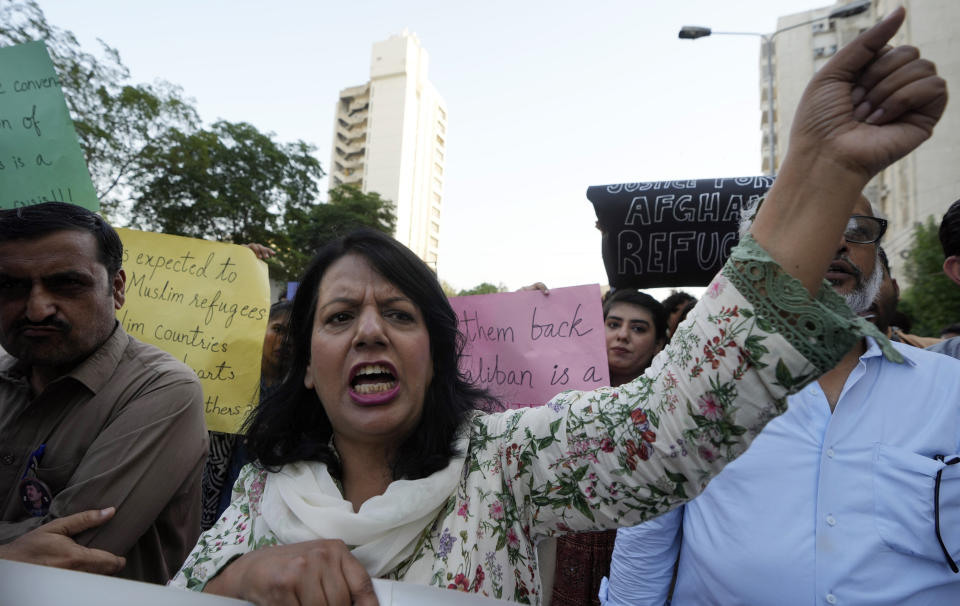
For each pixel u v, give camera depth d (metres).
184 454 1.56
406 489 1.00
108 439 1.47
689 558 1.42
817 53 36.94
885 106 0.76
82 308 1.52
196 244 2.49
